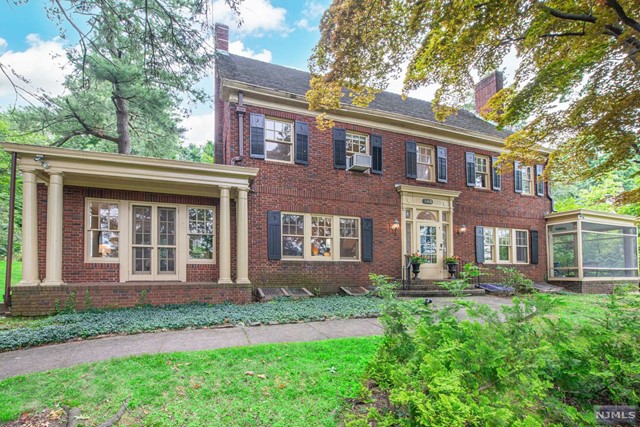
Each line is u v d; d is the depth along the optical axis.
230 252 9.53
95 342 5.14
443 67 6.68
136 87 11.50
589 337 2.82
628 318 3.06
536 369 2.28
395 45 6.26
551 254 14.79
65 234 8.23
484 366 2.17
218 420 2.74
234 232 9.73
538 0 5.44
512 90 7.71
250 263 9.64
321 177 10.78
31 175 7.16
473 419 1.82
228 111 10.09
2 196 16.38
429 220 12.41
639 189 9.06
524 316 2.72
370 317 7.11
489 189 13.74
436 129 12.62
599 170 8.46
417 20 5.70
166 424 2.68
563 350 2.70
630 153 7.62
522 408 2.14
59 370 3.80
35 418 2.81
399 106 13.75
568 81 6.70
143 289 7.92
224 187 8.74
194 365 3.93
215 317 6.50
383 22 5.88
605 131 7.07
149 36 6.45
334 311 7.26
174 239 9.31
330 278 10.57
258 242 9.79
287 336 5.50
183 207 9.41
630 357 2.73
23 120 11.36
